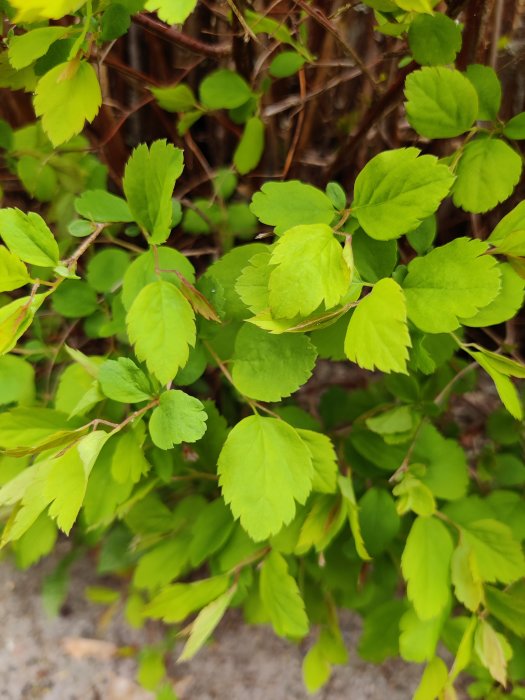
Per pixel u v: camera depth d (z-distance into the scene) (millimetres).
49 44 171
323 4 249
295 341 177
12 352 244
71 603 302
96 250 277
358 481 254
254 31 221
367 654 249
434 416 248
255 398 176
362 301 150
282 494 167
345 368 327
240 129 264
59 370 261
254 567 256
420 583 203
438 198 153
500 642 210
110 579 309
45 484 150
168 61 275
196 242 292
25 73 207
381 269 170
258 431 171
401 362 141
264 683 283
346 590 265
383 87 263
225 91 234
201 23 265
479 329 299
